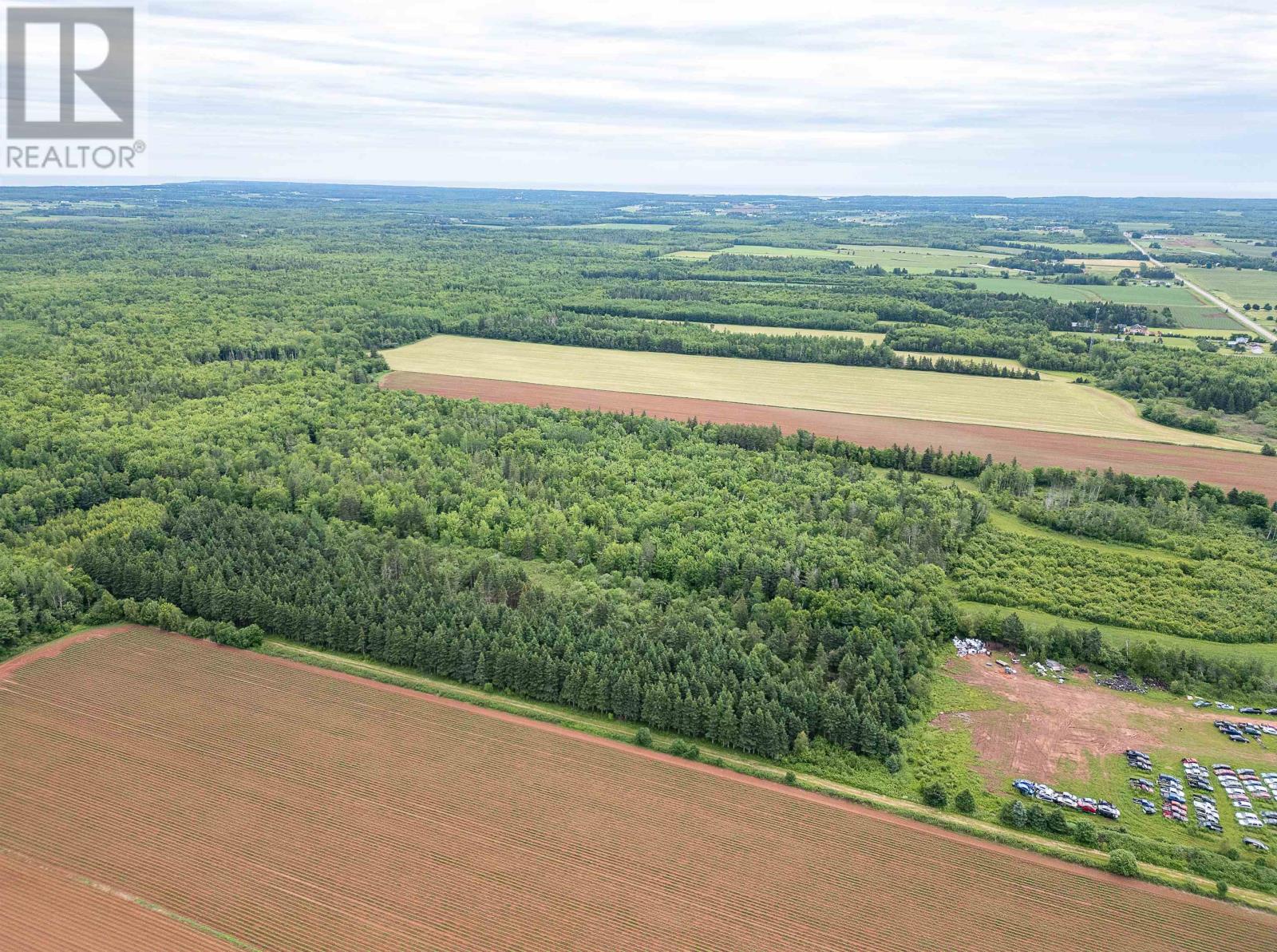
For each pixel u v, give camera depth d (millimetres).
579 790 113000
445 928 91812
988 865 102688
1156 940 93125
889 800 113688
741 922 93688
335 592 151375
